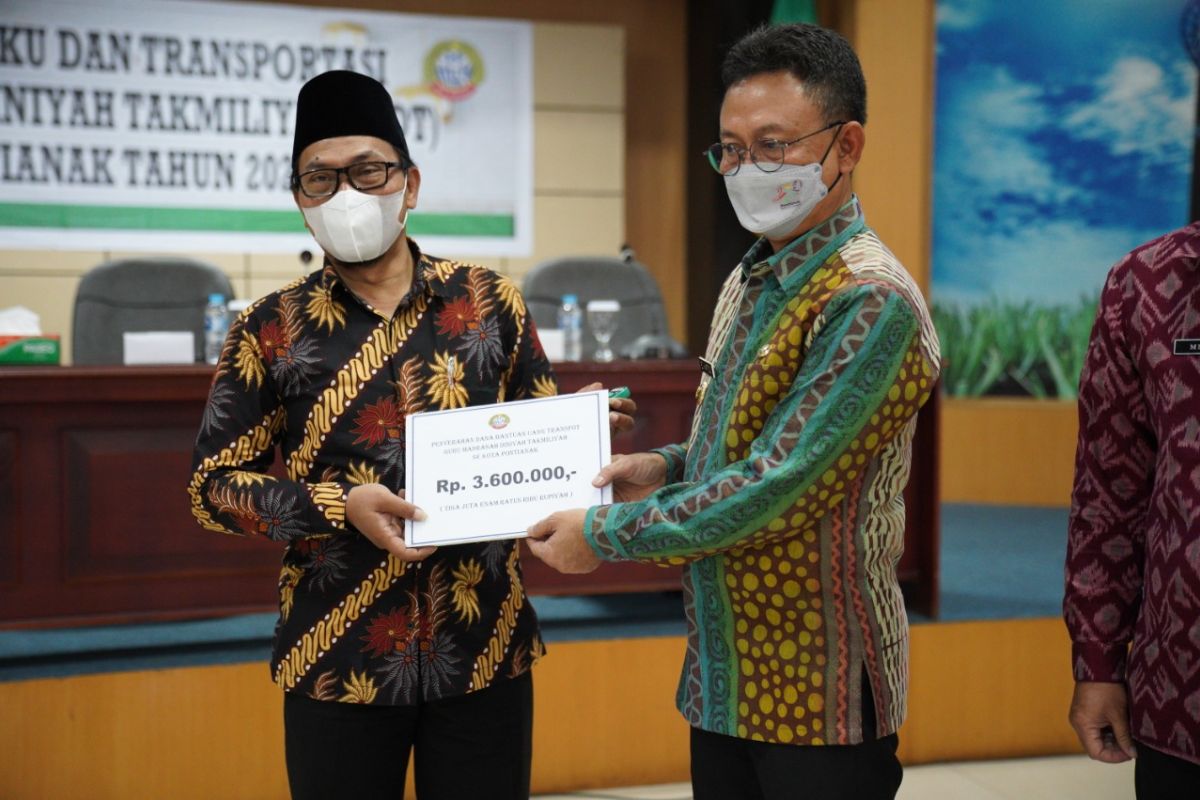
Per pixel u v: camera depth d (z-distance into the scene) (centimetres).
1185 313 120
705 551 127
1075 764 299
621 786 287
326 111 147
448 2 553
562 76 547
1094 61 515
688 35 584
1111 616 132
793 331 131
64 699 255
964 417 528
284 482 144
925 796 276
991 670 302
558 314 398
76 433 283
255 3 512
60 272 506
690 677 143
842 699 133
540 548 135
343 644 149
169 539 289
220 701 265
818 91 130
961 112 516
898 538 137
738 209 136
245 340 153
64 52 497
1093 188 521
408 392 151
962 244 523
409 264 160
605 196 556
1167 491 120
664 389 318
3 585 278
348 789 151
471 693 154
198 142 513
